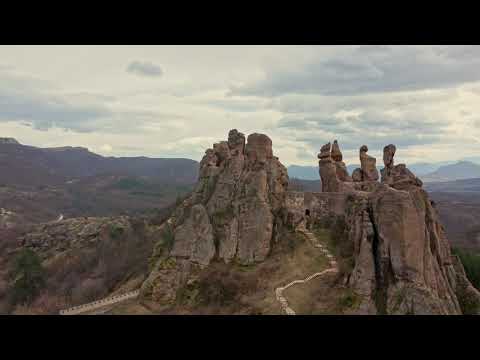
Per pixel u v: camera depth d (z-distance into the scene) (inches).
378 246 2076.8
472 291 2138.3
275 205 2847.0
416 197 2114.9
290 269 2407.7
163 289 2657.5
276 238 2716.5
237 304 2289.6
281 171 3034.0
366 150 3100.4
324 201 2787.9
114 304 2728.8
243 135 3201.3
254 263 2628.0
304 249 2519.7
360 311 1930.4
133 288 3102.9
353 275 2082.9
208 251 2758.4
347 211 2573.8
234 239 2768.2
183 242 2832.2
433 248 2117.4
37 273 3973.9
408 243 1962.4
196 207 2906.0
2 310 3462.1
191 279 2662.4
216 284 2536.9
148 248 3838.6
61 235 5098.4
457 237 5989.2
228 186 2994.6
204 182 3294.8
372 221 2164.1
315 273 2283.5
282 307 2054.6
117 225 4916.3
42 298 3518.7
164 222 4377.5
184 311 2421.3
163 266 2785.4
